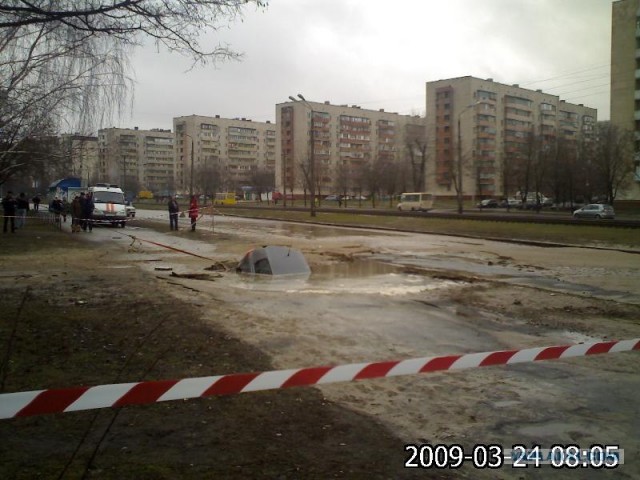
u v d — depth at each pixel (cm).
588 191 6278
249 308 891
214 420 432
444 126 9506
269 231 3036
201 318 789
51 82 1007
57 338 649
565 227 3020
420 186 9075
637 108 6419
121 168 4009
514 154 7600
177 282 1156
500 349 673
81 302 883
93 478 334
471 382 550
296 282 1224
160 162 10869
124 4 727
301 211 5438
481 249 2152
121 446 381
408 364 426
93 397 345
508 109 9719
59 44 937
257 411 454
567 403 494
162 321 758
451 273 1431
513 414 466
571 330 785
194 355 597
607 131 5622
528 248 2214
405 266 1576
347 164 10194
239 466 356
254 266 1381
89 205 2731
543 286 1252
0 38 923
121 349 613
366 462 369
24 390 470
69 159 1291
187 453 373
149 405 459
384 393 512
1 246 1853
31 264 1408
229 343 655
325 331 748
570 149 6353
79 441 388
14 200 2569
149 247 1981
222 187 10519
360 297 1034
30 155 1181
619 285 1276
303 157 9562
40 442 385
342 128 11325
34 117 1038
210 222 3881
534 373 583
